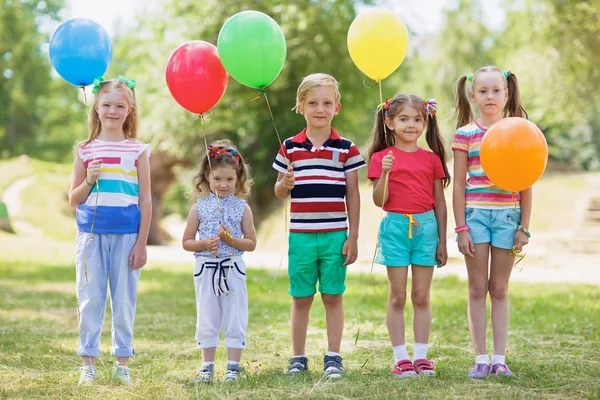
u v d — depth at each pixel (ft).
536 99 47.88
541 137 12.12
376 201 12.90
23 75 127.54
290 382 11.70
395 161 13.05
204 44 13.10
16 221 61.57
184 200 130.11
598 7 41.81
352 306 23.49
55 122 140.77
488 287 13.07
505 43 55.72
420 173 12.96
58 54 12.71
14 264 39.99
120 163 12.47
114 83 12.64
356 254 13.00
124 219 12.35
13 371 12.71
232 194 13.11
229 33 12.67
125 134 13.05
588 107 47.83
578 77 44.98
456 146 13.12
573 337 17.08
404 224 12.79
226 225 12.72
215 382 11.85
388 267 12.89
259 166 68.90
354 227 13.07
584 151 83.61
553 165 82.64
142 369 13.21
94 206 12.30
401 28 13.37
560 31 43.50
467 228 12.78
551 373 12.48
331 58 64.54
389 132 13.48
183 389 11.31
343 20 66.03
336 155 13.09
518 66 47.98
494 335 12.72
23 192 69.10
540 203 60.29
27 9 128.67
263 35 12.64
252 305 23.72
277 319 20.29
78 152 12.66
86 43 12.67
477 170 12.94
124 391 11.05
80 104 140.05
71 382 11.85
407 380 11.78
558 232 52.60
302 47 62.69
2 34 125.29
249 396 10.77
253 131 67.62
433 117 13.53
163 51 66.80
